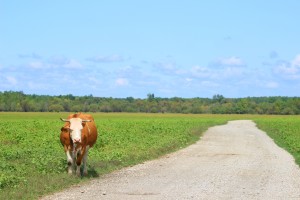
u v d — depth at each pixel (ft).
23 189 46.44
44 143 98.43
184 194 46.60
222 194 47.03
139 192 47.44
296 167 70.23
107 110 611.06
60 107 564.71
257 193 47.96
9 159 69.67
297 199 45.09
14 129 143.13
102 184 52.47
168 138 118.01
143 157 79.25
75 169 59.98
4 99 556.92
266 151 96.58
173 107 642.63
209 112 643.86
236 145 111.34
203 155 86.69
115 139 107.86
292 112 621.72
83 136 56.29
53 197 44.50
